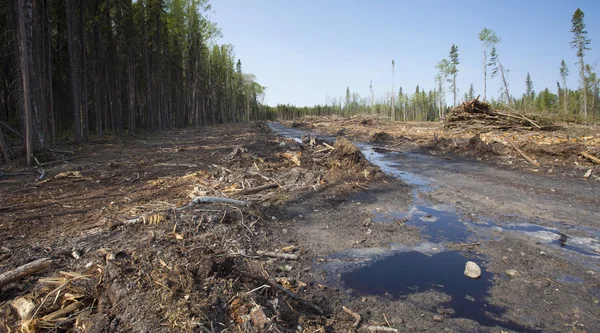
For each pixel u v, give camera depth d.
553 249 4.95
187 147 17.06
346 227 5.99
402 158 14.16
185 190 8.04
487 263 4.61
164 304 2.91
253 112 83.69
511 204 7.14
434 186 8.98
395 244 5.28
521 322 3.33
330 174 9.72
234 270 3.79
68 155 13.58
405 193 8.27
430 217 6.48
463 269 4.46
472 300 3.74
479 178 9.65
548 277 4.17
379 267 4.55
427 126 28.84
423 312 3.53
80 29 18.31
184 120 39.31
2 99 18.83
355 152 10.76
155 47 28.69
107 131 25.64
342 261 4.73
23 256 4.33
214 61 47.06
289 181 8.91
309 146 14.65
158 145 18.23
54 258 4.30
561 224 5.93
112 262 3.59
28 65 12.24
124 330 2.75
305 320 3.22
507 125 17.80
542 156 11.30
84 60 18.31
